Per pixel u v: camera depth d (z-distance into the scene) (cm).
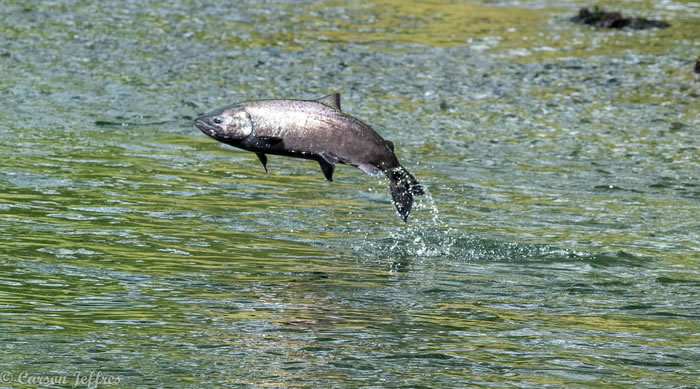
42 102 5762
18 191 4141
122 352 2570
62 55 6831
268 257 3509
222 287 3142
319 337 2733
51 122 5391
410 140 5516
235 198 4300
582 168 5122
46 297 2967
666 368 2644
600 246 3859
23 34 7281
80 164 4656
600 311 3122
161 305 2944
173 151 5044
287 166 4919
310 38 7738
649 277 3512
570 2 9894
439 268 3506
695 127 5959
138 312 2873
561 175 4984
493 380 2498
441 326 2883
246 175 4697
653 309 3162
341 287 3206
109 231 3703
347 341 2711
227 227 3866
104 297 2994
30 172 4444
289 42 7581
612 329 2950
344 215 4141
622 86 6781
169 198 4225
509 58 7425
